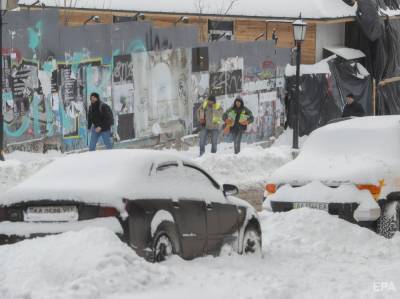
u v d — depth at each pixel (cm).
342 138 2170
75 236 1299
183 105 4231
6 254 1280
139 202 1405
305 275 1484
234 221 1648
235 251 1652
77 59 3716
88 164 1484
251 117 4041
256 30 5266
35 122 3566
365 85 4944
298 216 1917
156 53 4069
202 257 1555
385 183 2019
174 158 1545
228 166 3522
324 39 5050
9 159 3322
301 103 4709
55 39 3634
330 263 1641
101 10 5197
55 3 5144
